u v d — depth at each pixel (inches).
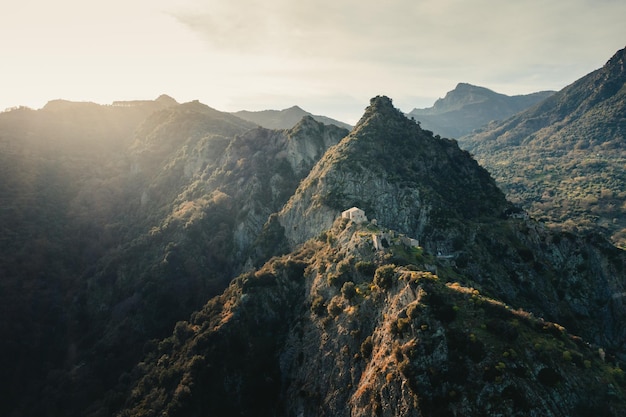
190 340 4446.4
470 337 2647.6
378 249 3873.0
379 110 7332.7
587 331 4468.5
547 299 4697.3
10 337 5570.9
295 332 4141.2
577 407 2354.8
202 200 7751.0
